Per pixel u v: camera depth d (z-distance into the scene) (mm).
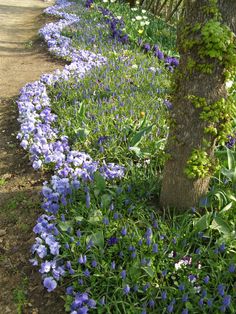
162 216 3924
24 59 10281
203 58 3258
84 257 3236
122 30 11141
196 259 3355
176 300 3035
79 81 7309
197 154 3574
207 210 3916
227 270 3230
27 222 4191
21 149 5652
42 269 3303
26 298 3352
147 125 5469
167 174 3844
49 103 6551
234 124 4742
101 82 7109
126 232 3533
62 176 4477
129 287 3020
